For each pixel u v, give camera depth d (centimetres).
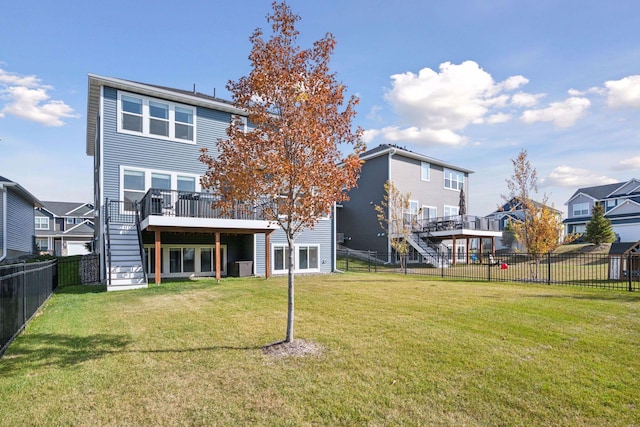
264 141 534
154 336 596
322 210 568
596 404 358
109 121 1362
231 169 562
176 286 1184
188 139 1530
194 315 751
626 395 377
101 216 1334
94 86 1391
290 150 545
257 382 412
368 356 495
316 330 630
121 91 1391
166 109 1487
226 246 1648
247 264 1570
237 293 1039
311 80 545
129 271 1228
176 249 1523
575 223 3925
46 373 437
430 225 2536
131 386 402
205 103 1546
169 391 390
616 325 659
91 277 1412
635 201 3491
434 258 2242
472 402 363
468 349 523
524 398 371
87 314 759
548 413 341
